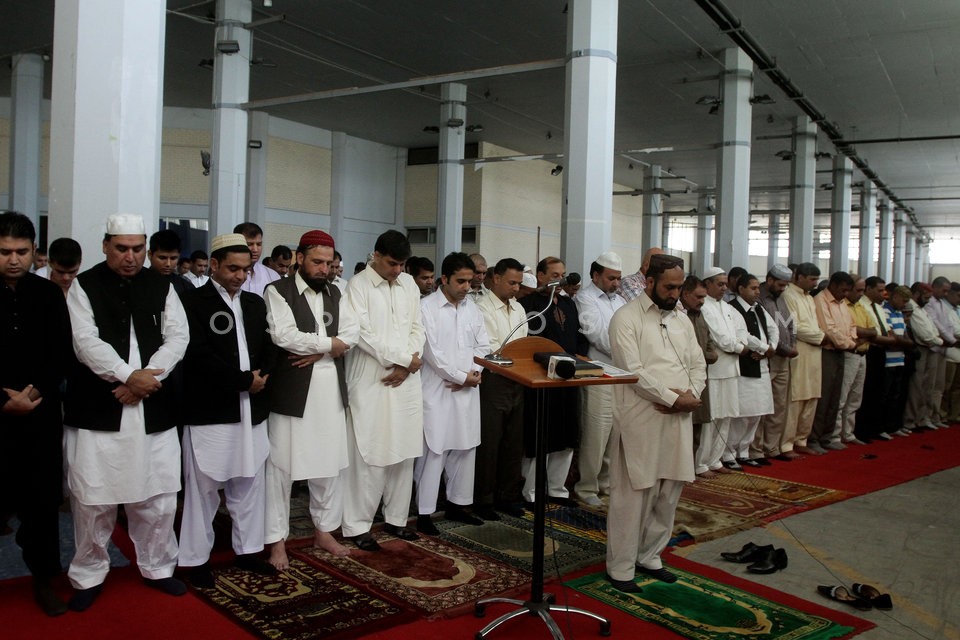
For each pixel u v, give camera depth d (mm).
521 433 4777
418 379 4105
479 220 17891
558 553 3996
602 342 5156
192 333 3383
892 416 8242
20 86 12266
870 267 22953
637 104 14453
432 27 10547
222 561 3713
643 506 3625
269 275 5969
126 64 3898
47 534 3090
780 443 6766
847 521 4879
